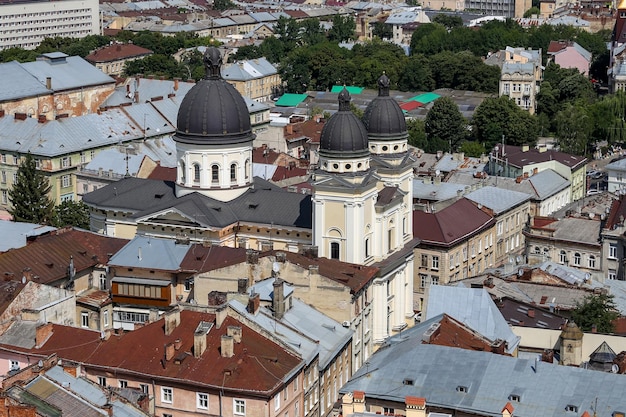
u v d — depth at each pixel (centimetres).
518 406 19400
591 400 19212
